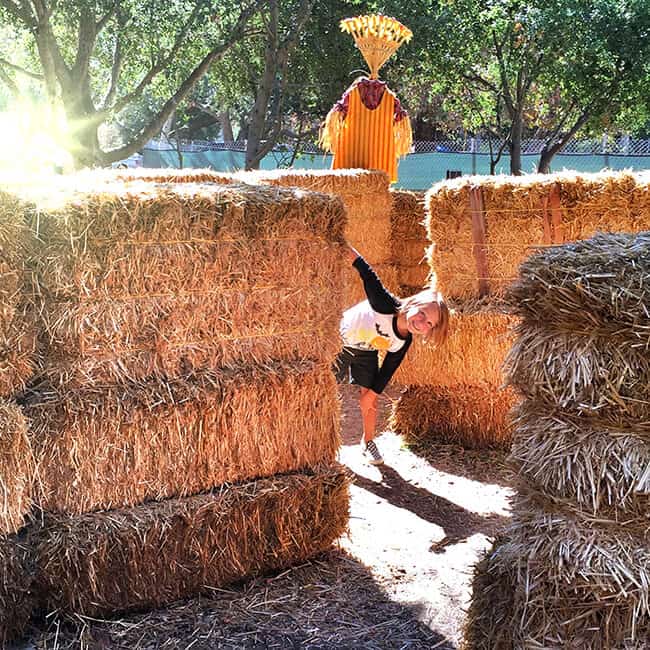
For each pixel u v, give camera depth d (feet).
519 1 50.62
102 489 11.23
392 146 30.63
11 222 10.17
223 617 11.59
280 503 12.69
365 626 11.49
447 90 54.08
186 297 11.77
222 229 11.87
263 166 70.13
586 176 17.83
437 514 15.81
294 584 12.59
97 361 11.13
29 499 10.54
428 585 12.75
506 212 18.44
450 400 20.07
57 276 10.63
